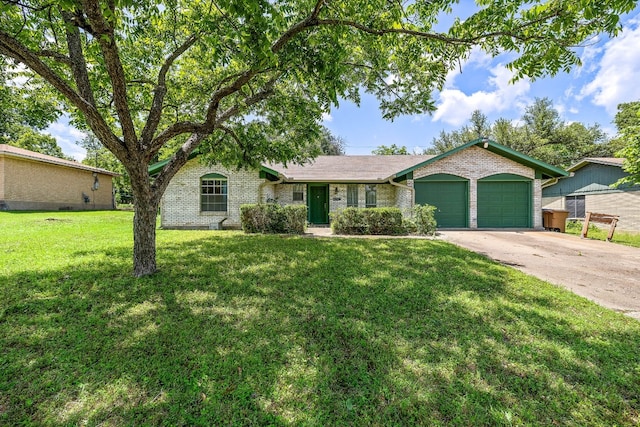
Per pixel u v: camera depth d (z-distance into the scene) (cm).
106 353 262
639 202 1327
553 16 343
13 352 260
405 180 1347
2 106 643
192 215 1270
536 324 321
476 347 275
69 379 226
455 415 195
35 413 194
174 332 300
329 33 439
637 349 273
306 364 249
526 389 221
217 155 782
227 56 429
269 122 816
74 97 386
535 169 1302
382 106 765
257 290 423
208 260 592
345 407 202
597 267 600
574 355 263
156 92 521
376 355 262
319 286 442
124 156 449
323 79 453
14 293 390
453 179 1310
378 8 423
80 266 520
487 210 1320
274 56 353
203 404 204
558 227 1252
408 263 586
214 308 360
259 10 304
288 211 1078
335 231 1085
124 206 3262
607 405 206
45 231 936
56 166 1984
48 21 413
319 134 795
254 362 250
